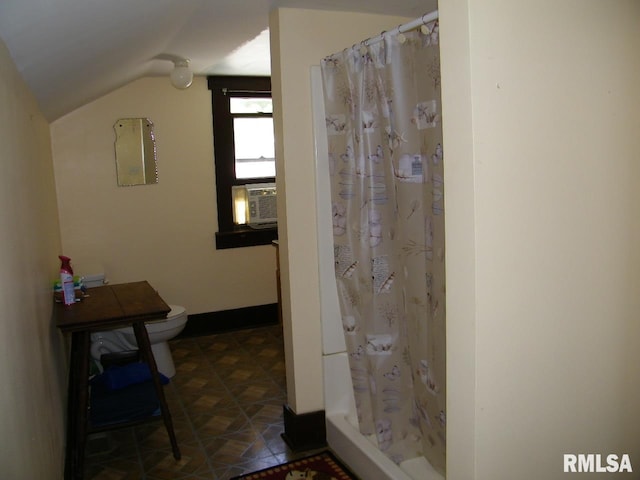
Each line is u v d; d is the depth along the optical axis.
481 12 1.25
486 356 1.35
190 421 2.91
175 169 4.17
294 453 2.57
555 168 1.36
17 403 1.25
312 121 2.43
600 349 1.50
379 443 2.29
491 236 1.31
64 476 2.22
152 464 2.50
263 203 4.45
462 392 1.40
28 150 1.97
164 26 2.19
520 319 1.38
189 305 4.33
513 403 1.40
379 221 2.27
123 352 3.44
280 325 4.38
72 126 3.83
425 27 1.84
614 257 1.49
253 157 4.43
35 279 1.85
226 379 3.47
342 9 2.38
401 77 2.00
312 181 2.47
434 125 1.88
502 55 1.27
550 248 1.39
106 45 2.00
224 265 4.40
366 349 2.34
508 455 1.42
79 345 2.34
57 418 2.16
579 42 1.36
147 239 4.14
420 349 2.13
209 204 4.30
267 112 4.41
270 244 4.52
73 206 3.90
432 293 2.00
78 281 2.89
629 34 1.43
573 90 1.37
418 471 2.21
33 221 1.97
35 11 1.25
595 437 1.54
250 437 2.73
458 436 1.43
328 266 2.53
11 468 1.15
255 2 2.18
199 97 4.17
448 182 1.35
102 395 2.89
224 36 2.69
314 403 2.61
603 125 1.42
